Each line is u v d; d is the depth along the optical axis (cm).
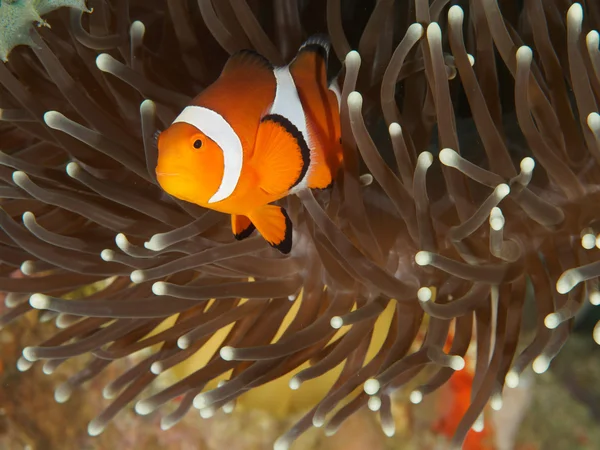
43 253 35
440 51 31
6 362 43
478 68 35
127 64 36
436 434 43
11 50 36
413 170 34
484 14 33
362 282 34
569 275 30
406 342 34
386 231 35
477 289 33
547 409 45
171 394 35
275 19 36
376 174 32
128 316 34
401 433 43
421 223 32
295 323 35
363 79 36
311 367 33
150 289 37
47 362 38
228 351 32
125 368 43
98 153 36
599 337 30
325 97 31
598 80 32
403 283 34
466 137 37
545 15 35
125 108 36
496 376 32
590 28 36
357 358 35
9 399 42
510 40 33
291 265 35
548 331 33
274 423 42
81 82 37
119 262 35
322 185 31
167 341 37
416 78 35
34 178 36
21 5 33
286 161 29
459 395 43
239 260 34
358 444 42
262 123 28
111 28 37
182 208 35
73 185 36
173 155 27
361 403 34
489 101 34
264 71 29
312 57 30
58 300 33
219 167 28
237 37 36
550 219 32
